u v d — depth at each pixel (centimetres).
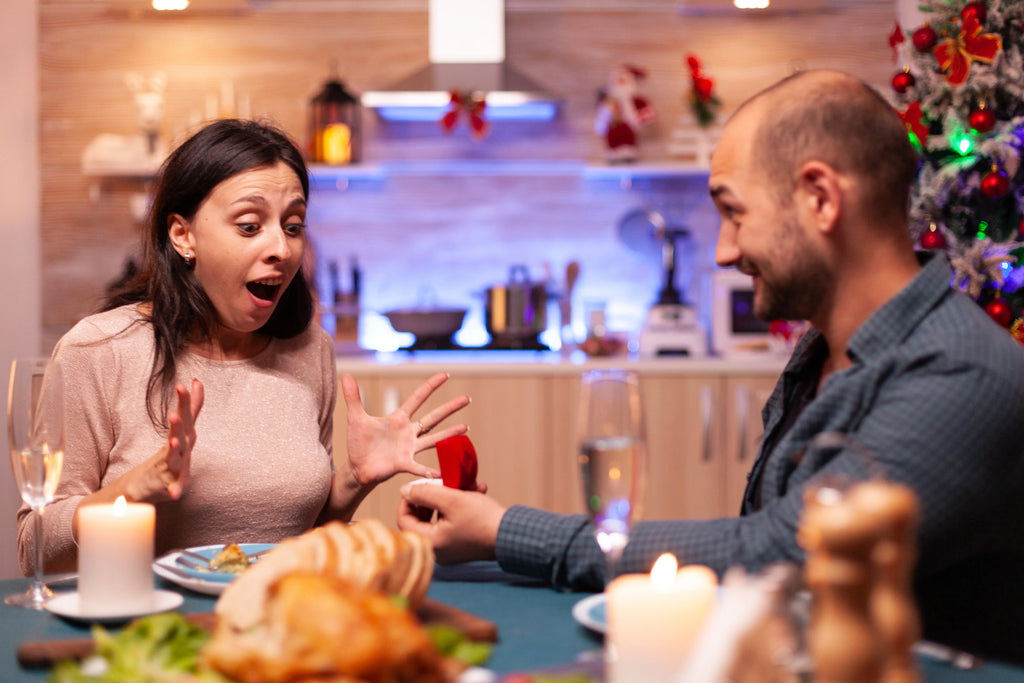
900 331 113
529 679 70
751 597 62
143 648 79
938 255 118
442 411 161
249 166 164
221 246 163
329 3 394
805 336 139
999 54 227
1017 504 108
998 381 105
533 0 395
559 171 400
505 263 401
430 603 105
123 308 173
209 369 172
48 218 392
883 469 103
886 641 61
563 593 119
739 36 396
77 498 153
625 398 93
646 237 398
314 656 66
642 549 114
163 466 131
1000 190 222
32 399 118
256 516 164
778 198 114
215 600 114
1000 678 87
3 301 387
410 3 394
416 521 129
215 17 393
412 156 399
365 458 160
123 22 392
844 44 395
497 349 372
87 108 392
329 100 378
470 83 367
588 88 397
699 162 387
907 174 115
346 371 341
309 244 338
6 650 97
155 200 170
